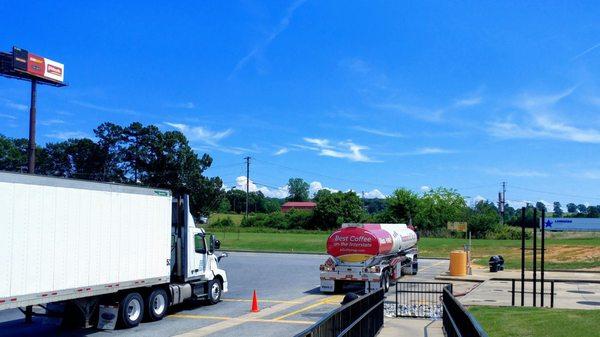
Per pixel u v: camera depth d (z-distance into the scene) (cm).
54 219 1327
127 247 1562
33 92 6078
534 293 1773
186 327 1559
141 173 8512
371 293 1304
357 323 1090
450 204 9088
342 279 2352
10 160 9125
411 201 8350
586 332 1185
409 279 3006
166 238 1738
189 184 8481
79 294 1390
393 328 1490
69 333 1488
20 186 1242
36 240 1275
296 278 3003
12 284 1212
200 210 8738
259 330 1497
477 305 1830
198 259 1930
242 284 2725
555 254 4403
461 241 6506
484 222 7875
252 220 10344
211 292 1998
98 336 1438
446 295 1287
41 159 8406
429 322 1614
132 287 1574
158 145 8306
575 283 2770
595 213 14775
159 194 1711
